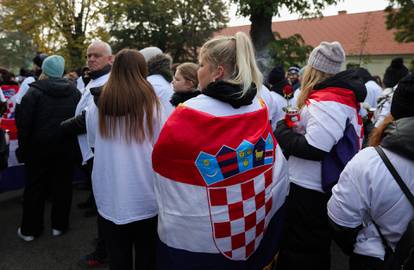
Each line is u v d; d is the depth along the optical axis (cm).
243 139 157
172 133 154
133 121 202
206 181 154
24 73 990
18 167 450
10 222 398
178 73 270
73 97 344
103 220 214
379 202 143
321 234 214
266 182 166
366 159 145
